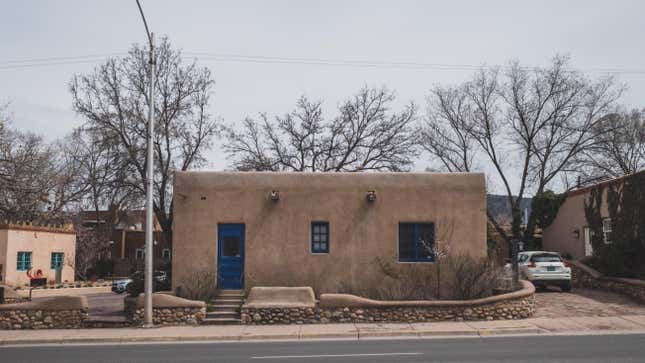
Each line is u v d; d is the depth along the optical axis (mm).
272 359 12773
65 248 42844
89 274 50469
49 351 14766
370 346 14570
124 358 13328
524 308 18719
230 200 21188
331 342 15586
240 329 17594
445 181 21375
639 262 23641
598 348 13547
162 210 36156
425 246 20906
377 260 21016
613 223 25469
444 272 20750
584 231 28781
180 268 20906
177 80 36812
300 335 16547
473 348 13805
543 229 34000
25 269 37562
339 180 21344
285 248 21047
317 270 20984
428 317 18438
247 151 39562
